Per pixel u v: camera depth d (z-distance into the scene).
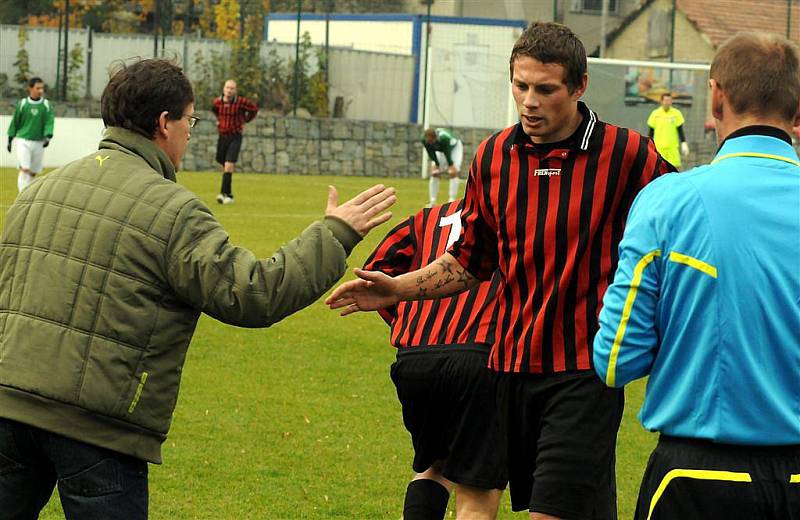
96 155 4.33
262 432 7.91
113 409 4.06
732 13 36.88
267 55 36.94
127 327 4.09
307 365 10.04
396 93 38.78
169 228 4.13
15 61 33.88
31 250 4.20
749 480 3.54
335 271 4.22
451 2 44.50
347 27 40.03
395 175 37.97
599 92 33.12
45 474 4.29
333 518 6.33
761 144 3.70
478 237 4.95
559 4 36.41
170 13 36.19
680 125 26.39
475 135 39.00
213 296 4.06
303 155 36.78
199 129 35.59
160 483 6.80
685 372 3.62
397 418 8.40
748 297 3.56
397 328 5.40
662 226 3.64
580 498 4.54
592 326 4.64
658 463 3.67
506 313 4.80
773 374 3.57
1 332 4.18
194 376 9.47
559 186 4.69
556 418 4.62
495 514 5.22
